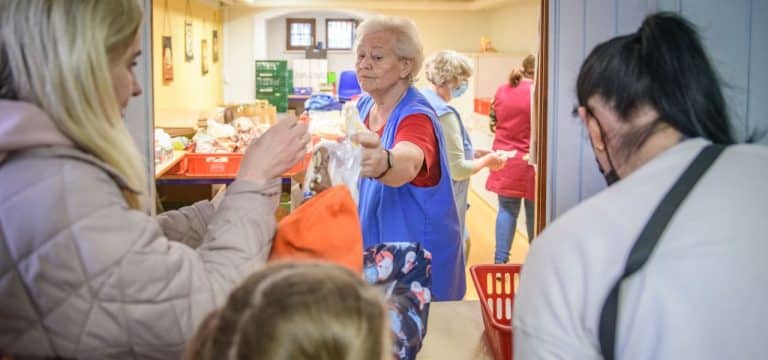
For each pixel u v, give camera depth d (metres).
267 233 1.10
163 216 1.32
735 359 0.86
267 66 8.73
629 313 0.89
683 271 0.87
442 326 1.87
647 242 0.89
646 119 0.97
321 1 8.74
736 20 1.96
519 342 1.01
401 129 2.21
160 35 5.68
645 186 0.95
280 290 0.62
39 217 0.87
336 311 0.60
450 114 3.30
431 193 2.24
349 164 1.40
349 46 10.77
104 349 0.92
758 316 0.86
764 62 1.97
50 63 0.91
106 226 0.91
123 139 0.99
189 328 0.95
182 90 6.64
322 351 0.59
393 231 2.24
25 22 0.92
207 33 8.05
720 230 0.88
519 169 4.61
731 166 0.94
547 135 2.16
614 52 1.00
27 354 0.91
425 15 9.66
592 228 0.94
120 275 0.90
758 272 0.87
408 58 2.33
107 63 0.96
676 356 0.87
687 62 0.96
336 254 1.12
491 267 1.99
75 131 0.93
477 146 7.32
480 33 9.79
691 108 0.96
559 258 0.95
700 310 0.87
